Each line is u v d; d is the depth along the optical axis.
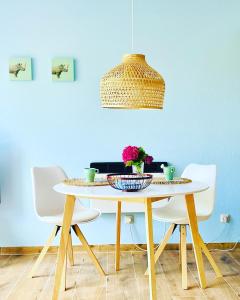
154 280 2.30
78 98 3.50
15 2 3.45
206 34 3.51
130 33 3.49
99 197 2.20
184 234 2.73
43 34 3.46
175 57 3.51
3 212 3.50
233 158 3.56
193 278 2.83
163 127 3.53
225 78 3.53
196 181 2.82
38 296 2.53
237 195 3.56
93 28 3.48
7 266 3.15
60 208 3.07
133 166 2.73
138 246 3.55
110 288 2.65
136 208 3.29
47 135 3.50
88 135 3.52
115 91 2.53
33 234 3.52
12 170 3.49
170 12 3.49
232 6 3.51
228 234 3.58
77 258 3.33
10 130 3.49
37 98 3.49
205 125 3.55
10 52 3.46
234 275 2.88
